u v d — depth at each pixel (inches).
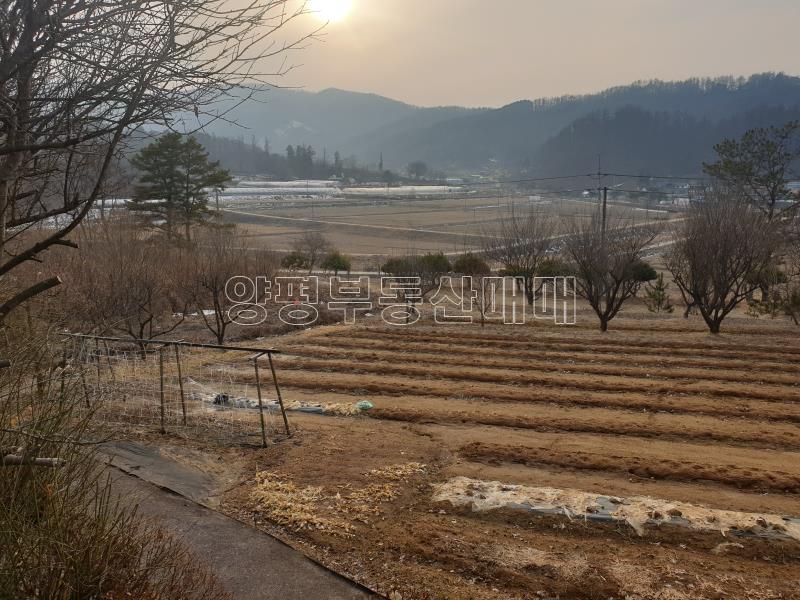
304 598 160.7
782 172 1155.9
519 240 829.8
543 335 580.4
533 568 176.9
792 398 365.4
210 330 563.2
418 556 183.9
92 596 128.5
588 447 286.8
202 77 109.2
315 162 6102.4
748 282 679.7
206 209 1364.4
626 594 164.9
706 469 250.2
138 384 356.5
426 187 5354.3
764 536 192.4
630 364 462.9
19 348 158.4
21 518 125.6
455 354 499.8
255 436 281.1
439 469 254.5
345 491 226.4
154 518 195.3
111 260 470.9
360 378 413.1
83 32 104.1
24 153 118.2
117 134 107.6
